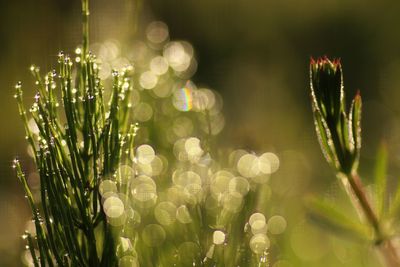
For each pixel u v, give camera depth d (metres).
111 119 0.36
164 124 0.50
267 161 0.55
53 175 0.35
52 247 0.35
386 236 0.36
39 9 0.76
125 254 0.36
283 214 0.48
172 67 0.79
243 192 0.41
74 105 0.36
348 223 0.36
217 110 0.78
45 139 0.36
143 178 0.42
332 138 0.36
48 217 0.35
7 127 0.64
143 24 1.00
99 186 0.36
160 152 0.47
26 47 0.72
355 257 0.46
